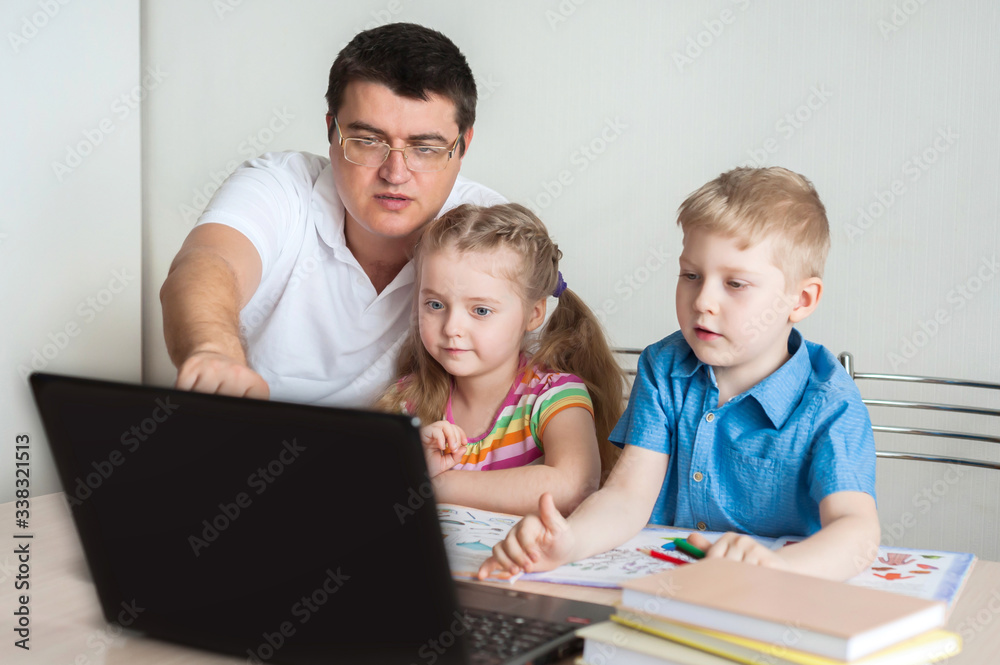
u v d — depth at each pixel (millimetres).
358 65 1147
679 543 805
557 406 1097
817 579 589
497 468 1121
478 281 1075
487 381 1152
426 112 1155
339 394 1356
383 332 1361
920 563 785
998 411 1336
